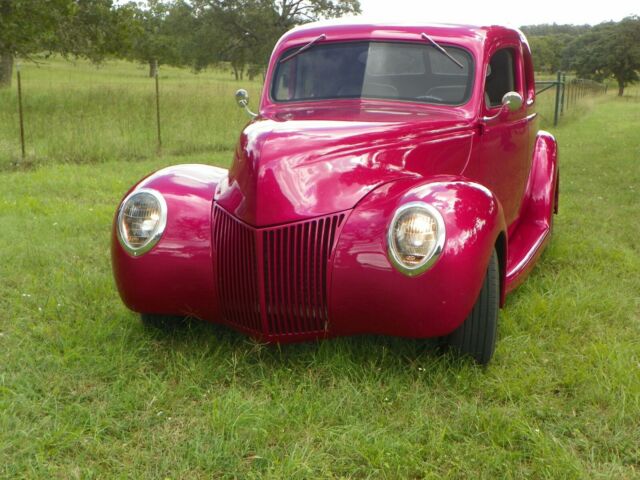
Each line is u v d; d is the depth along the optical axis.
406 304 2.94
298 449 2.63
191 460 2.57
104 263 5.11
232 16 54.59
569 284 4.64
